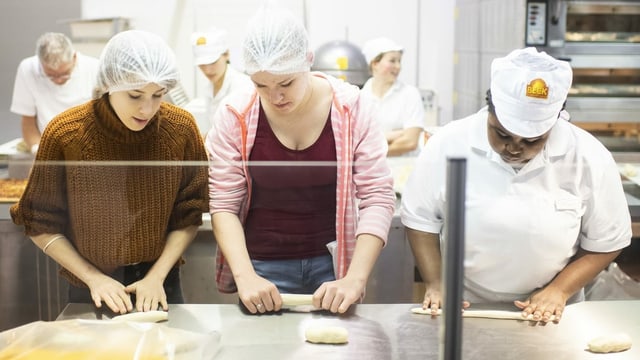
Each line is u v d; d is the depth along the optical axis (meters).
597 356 1.25
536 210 1.39
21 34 3.72
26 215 1.43
